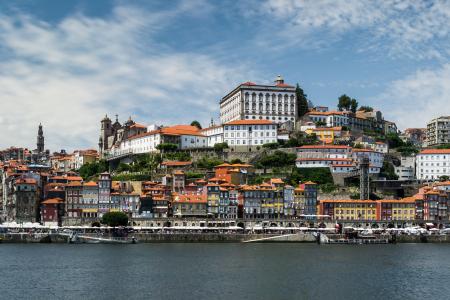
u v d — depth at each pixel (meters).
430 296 158.00
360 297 156.50
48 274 186.75
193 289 164.38
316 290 164.62
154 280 177.50
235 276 185.00
